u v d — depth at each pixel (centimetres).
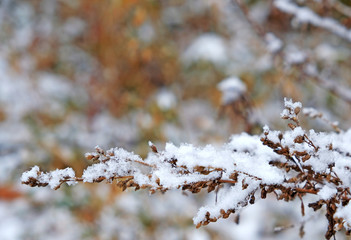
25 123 492
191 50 513
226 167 114
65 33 551
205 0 498
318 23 261
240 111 275
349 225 113
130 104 470
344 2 371
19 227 407
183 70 503
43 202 423
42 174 112
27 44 543
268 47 288
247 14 291
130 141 451
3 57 527
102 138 461
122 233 385
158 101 448
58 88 529
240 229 374
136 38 468
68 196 415
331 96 408
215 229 381
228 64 494
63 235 392
